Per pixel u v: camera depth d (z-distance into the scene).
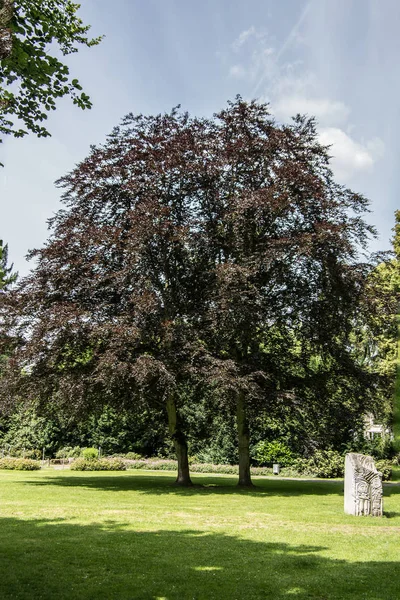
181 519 11.79
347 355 20.20
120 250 18.03
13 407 19.14
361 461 13.51
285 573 7.49
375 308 19.42
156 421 23.94
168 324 17.39
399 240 30.86
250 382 16.95
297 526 11.19
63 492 16.91
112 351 16.81
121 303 18.98
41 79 9.05
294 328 20.42
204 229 18.86
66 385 17.30
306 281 19.67
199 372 16.95
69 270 18.52
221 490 18.47
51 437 36.34
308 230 19.20
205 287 19.00
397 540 9.85
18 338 19.48
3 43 6.91
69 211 20.66
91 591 6.48
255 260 17.92
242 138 19.58
